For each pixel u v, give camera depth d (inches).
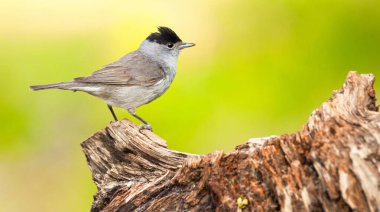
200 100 536.4
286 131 523.5
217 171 283.6
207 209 292.0
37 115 589.0
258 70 541.3
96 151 356.5
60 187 574.2
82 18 669.9
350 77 300.7
